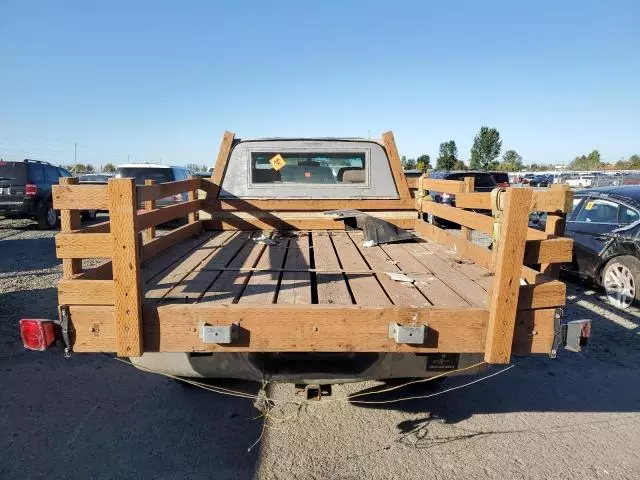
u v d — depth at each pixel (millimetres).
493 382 4352
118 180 2205
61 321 2320
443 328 2357
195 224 4645
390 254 3824
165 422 3514
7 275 8250
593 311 6527
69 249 2363
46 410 3666
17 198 14164
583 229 7352
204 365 2762
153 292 2621
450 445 3258
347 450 3186
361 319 2320
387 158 5051
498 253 2326
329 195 5023
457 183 3861
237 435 3352
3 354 4770
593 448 3240
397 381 3398
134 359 2799
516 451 3189
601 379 4453
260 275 3076
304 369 2752
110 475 2861
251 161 4965
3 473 2854
